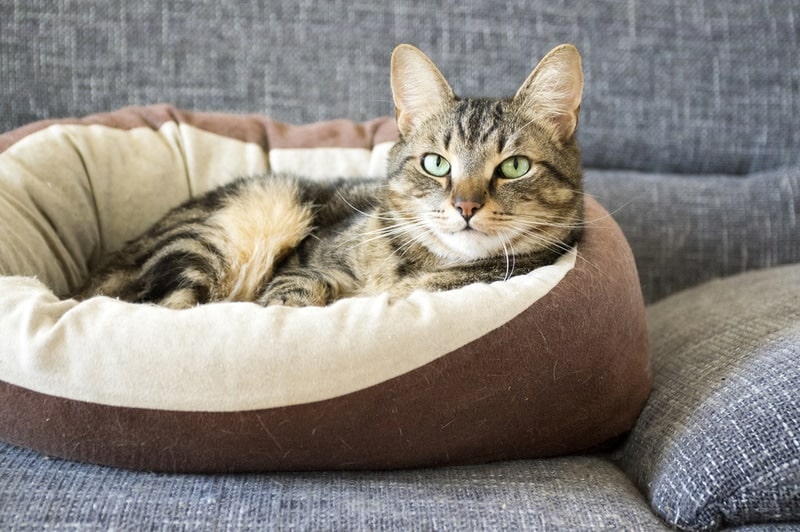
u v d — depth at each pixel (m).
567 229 1.49
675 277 2.13
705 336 1.58
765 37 2.27
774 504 1.10
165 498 1.08
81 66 2.10
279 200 1.71
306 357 1.12
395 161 1.58
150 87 2.15
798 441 1.10
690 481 1.15
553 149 1.49
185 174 1.92
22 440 1.15
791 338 1.36
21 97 2.07
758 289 1.79
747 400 1.21
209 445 1.12
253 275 1.64
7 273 1.41
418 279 1.50
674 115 2.28
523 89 1.49
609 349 1.29
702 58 2.27
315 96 2.22
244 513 1.05
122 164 1.82
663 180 2.22
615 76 2.26
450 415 1.18
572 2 2.24
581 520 1.08
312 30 2.20
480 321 1.19
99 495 1.08
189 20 2.15
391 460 1.20
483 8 2.22
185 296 1.52
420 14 2.21
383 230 1.58
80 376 1.10
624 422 1.39
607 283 1.34
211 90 2.19
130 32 2.13
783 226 2.16
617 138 2.28
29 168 1.62
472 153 1.43
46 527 1.00
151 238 1.65
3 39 2.04
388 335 1.15
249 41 2.18
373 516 1.06
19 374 1.11
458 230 1.40
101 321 1.13
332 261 1.61
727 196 2.19
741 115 2.28
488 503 1.11
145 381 1.10
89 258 1.78
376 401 1.14
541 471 1.26
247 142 1.99
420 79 1.54
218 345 1.11
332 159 2.00
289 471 1.19
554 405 1.26
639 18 2.25
